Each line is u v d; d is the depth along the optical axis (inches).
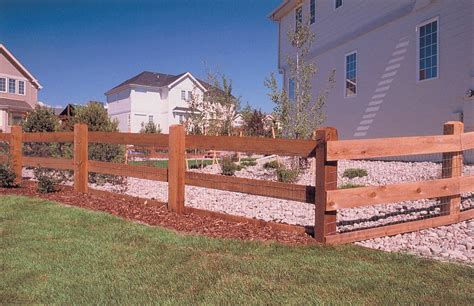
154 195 315.6
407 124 421.4
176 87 1419.8
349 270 123.1
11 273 122.5
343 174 347.9
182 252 143.6
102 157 346.0
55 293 107.6
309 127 376.8
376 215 208.8
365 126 488.7
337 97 543.5
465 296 102.7
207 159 658.8
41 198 268.7
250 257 137.9
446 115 370.3
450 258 137.6
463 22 350.6
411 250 148.6
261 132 554.3
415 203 230.8
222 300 102.3
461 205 220.4
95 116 450.6
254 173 430.6
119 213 217.8
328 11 563.2
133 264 131.0
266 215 224.1
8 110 1226.0
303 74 401.1
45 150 353.7
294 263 130.4
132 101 1382.9
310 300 101.5
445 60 370.9
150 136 233.5
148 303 101.0
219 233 173.0
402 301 99.9
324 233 154.9
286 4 642.2
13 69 1274.6
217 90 540.7
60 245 152.7
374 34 472.1
